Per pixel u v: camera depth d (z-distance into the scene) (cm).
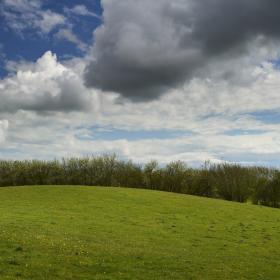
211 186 10206
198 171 10550
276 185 9394
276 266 3147
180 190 10425
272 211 7225
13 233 3219
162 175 10619
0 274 2098
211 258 3228
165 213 6084
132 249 3203
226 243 4097
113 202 6744
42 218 4869
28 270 2228
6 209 5684
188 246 3756
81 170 11019
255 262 3228
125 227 4634
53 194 7312
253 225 5531
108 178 10962
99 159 11081
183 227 4966
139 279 2339
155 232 4441
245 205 7712
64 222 4659
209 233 4662
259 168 10038
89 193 7488
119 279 2292
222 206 7194
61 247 2864
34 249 2703
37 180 10750
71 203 6500
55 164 10956
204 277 2548
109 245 3281
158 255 3050
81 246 3009
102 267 2495
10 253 2525
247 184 9819
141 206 6531
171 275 2497
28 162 10819
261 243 4228
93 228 4378
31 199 6812
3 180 10556
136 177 10775
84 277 2253
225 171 10194
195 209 6625
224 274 2681
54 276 2197
